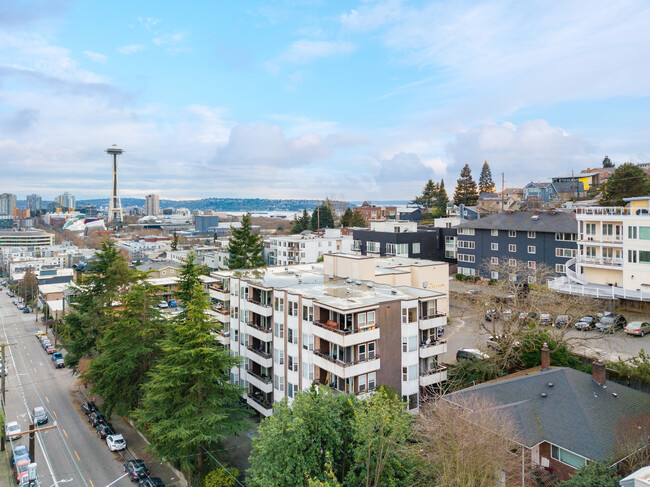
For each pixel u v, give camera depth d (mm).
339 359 35531
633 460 23094
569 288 57406
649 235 51250
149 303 47938
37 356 77562
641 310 53625
